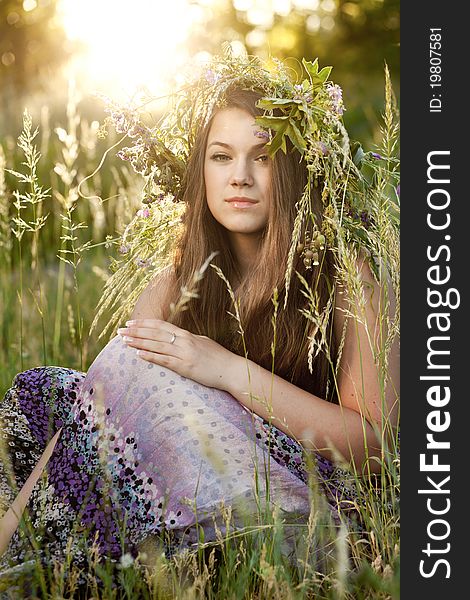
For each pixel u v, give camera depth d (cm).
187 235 242
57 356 342
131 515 206
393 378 222
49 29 691
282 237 227
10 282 384
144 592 180
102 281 399
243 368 213
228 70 237
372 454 220
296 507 201
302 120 223
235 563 191
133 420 210
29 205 483
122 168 372
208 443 198
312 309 204
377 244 224
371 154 238
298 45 823
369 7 833
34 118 621
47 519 208
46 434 228
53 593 179
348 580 187
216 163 231
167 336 213
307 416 214
